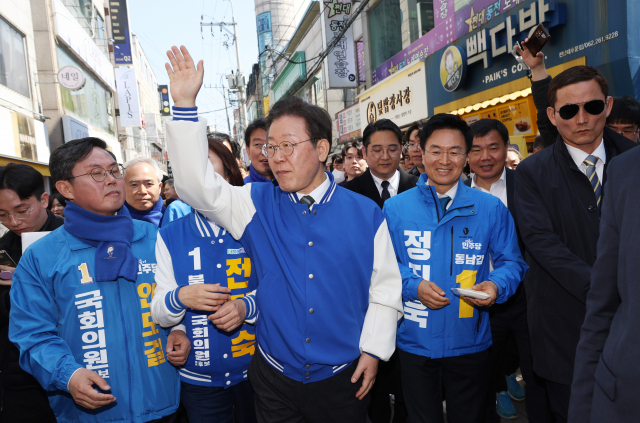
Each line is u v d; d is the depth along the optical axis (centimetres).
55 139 1203
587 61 552
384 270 159
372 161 295
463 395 202
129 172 279
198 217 182
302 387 150
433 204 205
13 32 1023
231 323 148
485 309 204
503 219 208
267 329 154
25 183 207
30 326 153
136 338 167
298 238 152
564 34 585
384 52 1188
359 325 156
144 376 166
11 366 200
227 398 190
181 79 140
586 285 168
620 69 509
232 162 224
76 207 164
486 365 204
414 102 991
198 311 177
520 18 641
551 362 192
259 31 3316
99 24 1819
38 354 148
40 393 204
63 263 159
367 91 1235
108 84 1759
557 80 187
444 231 202
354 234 152
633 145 183
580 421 126
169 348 164
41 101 1169
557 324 190
